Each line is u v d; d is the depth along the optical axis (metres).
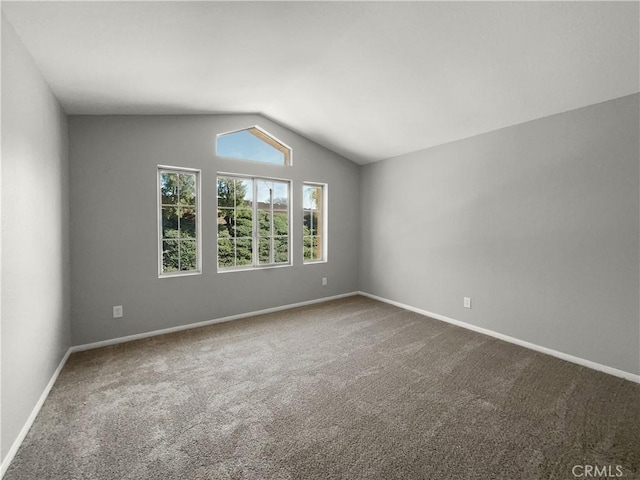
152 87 2.52
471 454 1.53
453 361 2.59
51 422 1.76
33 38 1.68
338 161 4.63
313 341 3.01
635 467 1.45
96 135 2.85
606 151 2.37
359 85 2.80
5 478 1.38
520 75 2.27
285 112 3.64
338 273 4.71
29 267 1.79
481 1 1.72
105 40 1.77
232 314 3.68
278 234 4.16
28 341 1.75
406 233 4.13
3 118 1.48
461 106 2.81
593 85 2.22
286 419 1.80
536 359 2.63
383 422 1.78
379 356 2.68
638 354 2.26
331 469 1.43
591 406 1.94
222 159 3.59
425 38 2.07
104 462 1.47
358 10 1.85
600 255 2.42
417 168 3.97
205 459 1.49
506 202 3.03
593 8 1.65
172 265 3.35
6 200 1.51
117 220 2.96
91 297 2.84
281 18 1.86
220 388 2.14
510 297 3.02
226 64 2.36
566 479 1.38
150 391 2.10
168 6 1.56
